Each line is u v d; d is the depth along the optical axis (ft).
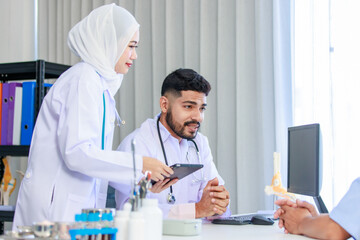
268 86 10.05
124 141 7.27
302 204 5.51
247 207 10.09
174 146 7.23
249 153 10.16
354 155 9.23
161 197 6.88
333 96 9.46
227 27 10.57
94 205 5.92
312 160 6.65
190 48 10.97
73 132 5.29
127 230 3.50
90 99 5.50
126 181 5.36
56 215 5.48
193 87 6.89
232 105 10.46
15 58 12.65
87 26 5.99
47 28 12.77
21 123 8.80
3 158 9.75
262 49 10.09
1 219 8.52
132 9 11.81
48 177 5.58
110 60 5.99
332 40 9.57
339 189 9.27
